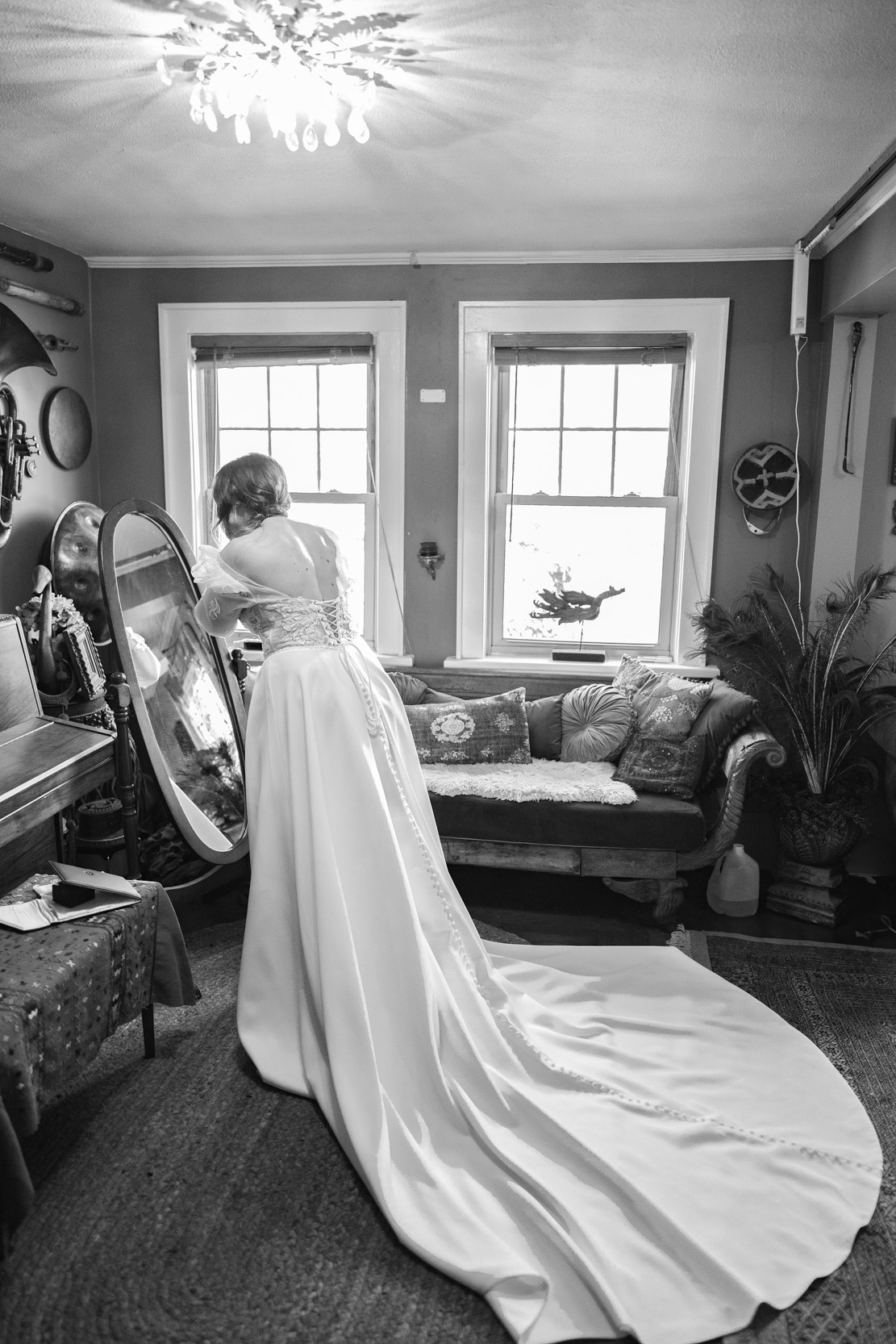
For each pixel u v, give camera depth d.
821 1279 1.82
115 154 2.91
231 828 3.70
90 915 2.31
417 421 4.27
